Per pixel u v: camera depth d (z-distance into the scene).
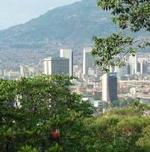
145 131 23.03
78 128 11.57
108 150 11.43
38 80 14.41
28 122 11.27
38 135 10.59
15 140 10.37
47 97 14.20
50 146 10.55
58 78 15.38
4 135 10.23
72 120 11.54
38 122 11.23
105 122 24.20
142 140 20.80
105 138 15.01
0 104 11.46
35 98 13.62
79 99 15.53
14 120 11.12
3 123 10.98
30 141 10.43
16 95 13.11
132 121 24.42
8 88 12.34
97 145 11.30
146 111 30.64
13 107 11.84
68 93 15.25
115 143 12.78
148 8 21.78
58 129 10.94
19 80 13.87
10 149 10.33
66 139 11.01
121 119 25.72
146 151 18.88
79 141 11.18
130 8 22.33
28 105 13.26
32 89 13.69
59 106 14.66
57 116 11.37
